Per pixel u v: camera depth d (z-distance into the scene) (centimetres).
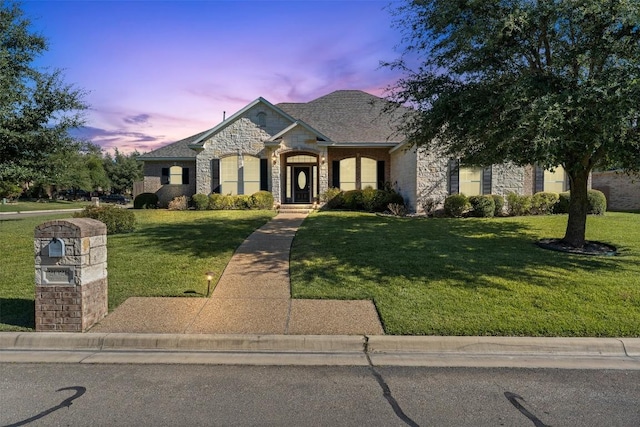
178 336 462
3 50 1395
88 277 489
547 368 411
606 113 662
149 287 654
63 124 1530
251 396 352
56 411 326
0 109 1319
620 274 708
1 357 433
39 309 475
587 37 781
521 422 313
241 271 758
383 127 2245
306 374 396
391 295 604
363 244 984
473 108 830
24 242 1054
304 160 2239
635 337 462
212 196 2059
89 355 440
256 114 2134
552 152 712
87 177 5056
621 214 1605
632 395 357
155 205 2323
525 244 1000
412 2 906
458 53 883
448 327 484
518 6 751
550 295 595
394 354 445
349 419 316
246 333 474
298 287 652
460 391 363
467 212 1647
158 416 319
